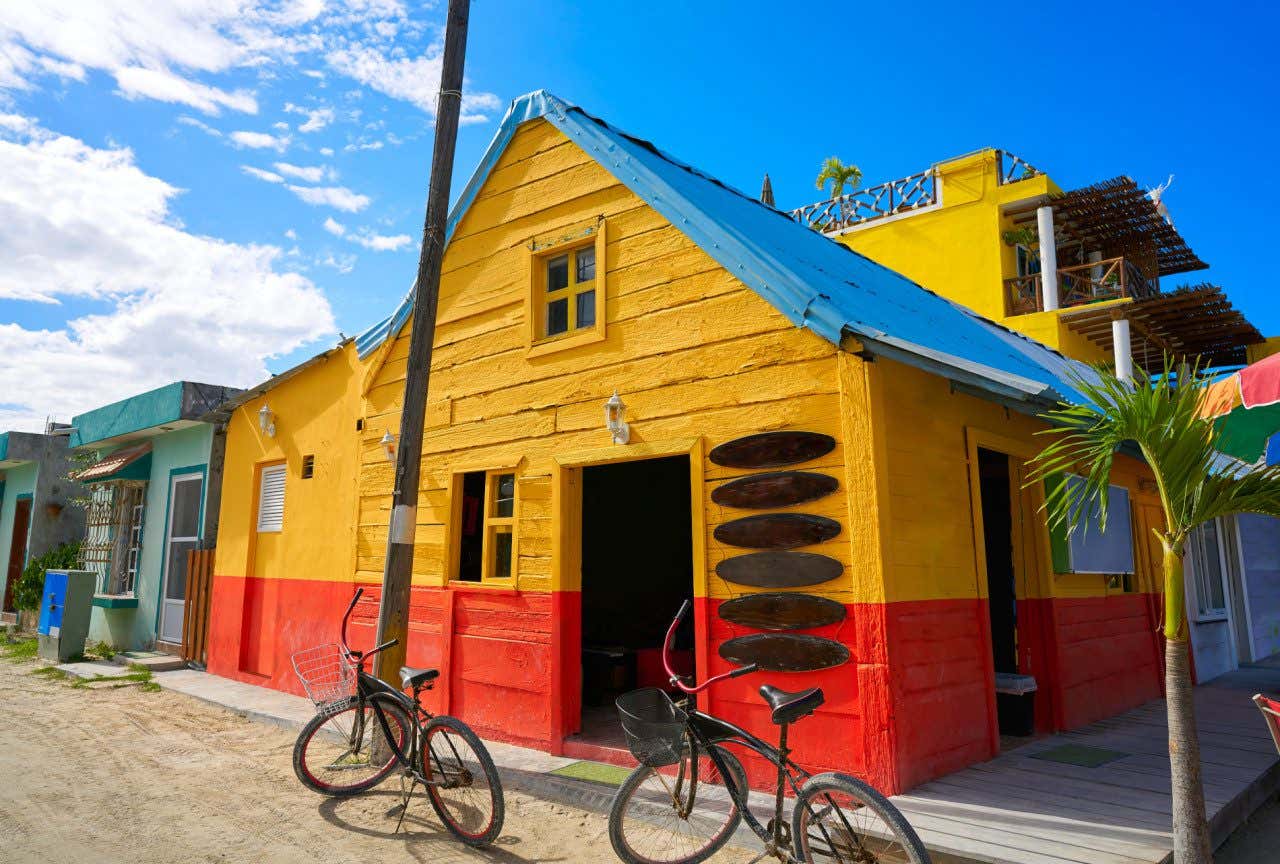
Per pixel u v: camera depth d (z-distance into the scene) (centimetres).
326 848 467
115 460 1405
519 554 702
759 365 576
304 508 980
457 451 782
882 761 486
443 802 497
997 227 1788
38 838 472
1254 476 377
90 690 1005
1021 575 711
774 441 555
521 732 677
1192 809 379
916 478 549
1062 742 648
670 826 479
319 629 915
